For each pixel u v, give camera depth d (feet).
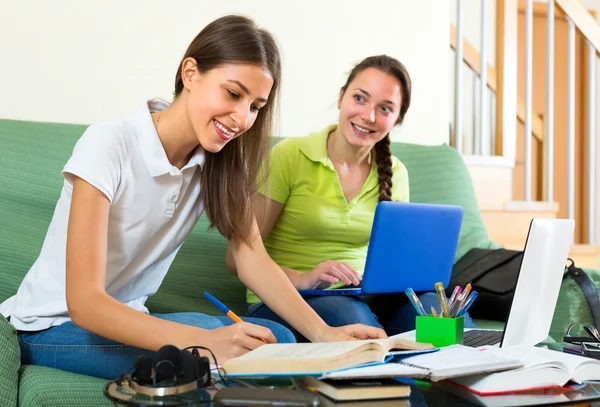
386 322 6.00
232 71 4.16
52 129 6.16
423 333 4.27
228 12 7.68
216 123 4.27
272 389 2.85
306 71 8.22
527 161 10.36
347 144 6.27
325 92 8.36
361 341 3.47
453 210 5.76
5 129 5.98
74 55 6.88
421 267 5.69
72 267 3.97
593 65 11.03
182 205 4.83
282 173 6.16
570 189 10.74
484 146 10.10
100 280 3.99
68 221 4.18
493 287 6.43
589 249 10.24
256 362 3.25
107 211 4.20
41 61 6.73
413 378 3.40
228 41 4.19
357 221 6.31
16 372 4.07
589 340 4.72
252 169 4.86
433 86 9.14
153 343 3.72
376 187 6.48
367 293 5.51
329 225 6.21
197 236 6.46
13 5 6.59
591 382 3.57
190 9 7.45
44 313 4.44
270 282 4.93
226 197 4.86
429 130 9.12
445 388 3.41
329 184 6.24
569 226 4.66
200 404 2.96
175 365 3.09
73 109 6.89
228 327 3.72
